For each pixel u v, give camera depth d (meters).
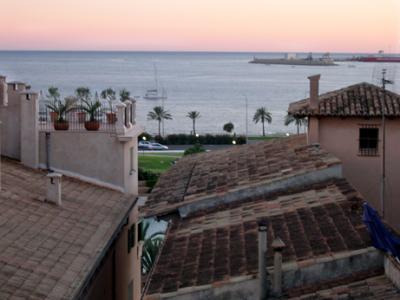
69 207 25.44
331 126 30.20
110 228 24.69
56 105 34.06
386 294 14.84
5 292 16.66
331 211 20.45
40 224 22.41
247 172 27.75
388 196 30.03
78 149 30.61
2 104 30.39
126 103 32.16
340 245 17.39
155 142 118.75
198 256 19.59
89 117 31.59
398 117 29.58
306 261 16.81
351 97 30.67
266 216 21.55
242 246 19.52
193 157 36.84
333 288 15.97
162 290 17.64
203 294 17.14
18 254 19.25
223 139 120.38
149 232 48.69
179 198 26.42
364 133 30.17
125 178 30.91
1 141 30.48
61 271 19.14
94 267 20.45
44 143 30.48
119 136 30.58
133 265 32.81
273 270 16.81
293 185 24.44
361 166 30.19
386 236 16.83
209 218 23.36
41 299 17.00
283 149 31.19
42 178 28.42
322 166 24.52
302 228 19.47
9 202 23.33
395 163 30.00
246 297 16.98
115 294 28.05
